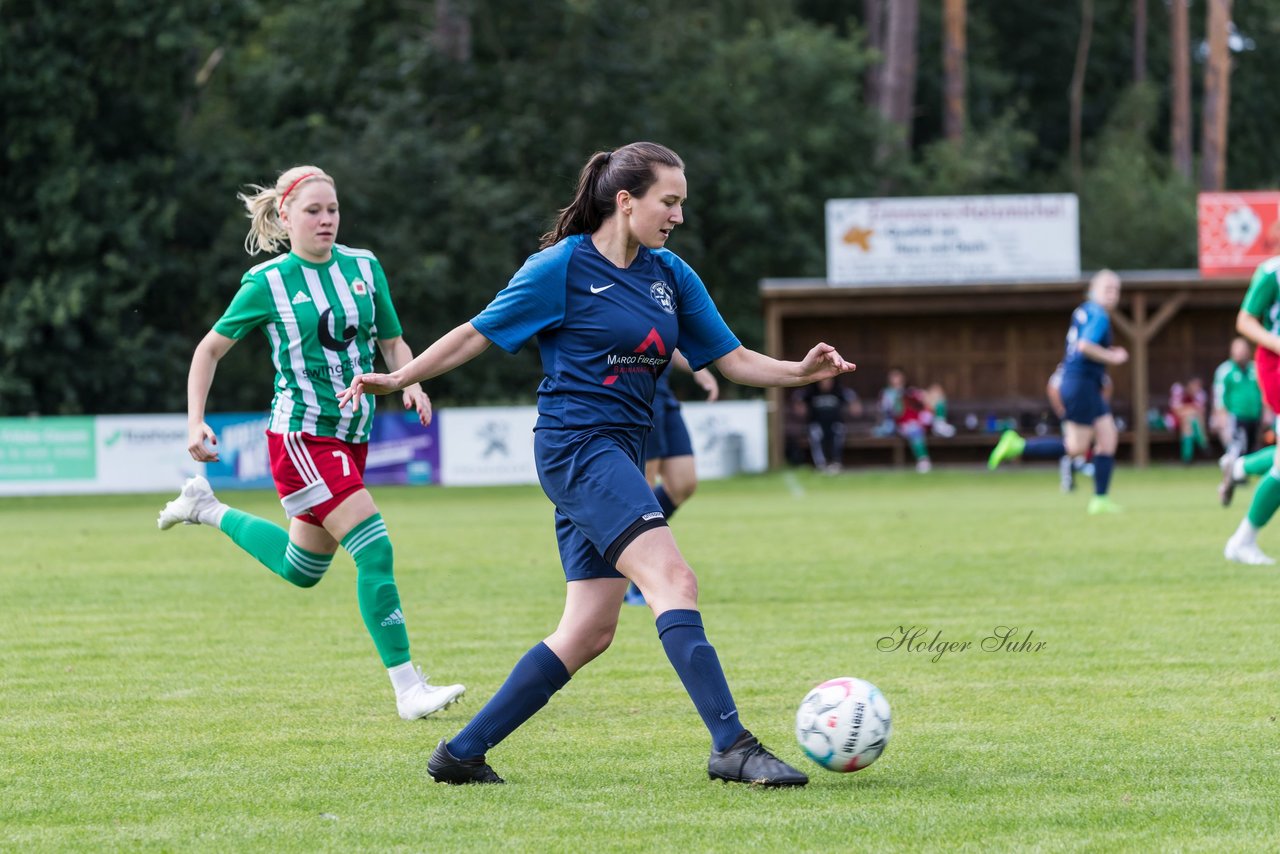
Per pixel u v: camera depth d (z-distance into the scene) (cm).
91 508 5822
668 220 1177
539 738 1361
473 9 9844
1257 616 2047
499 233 9362
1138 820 1048
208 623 2197
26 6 7725
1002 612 2133
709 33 11556
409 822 1070
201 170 8756
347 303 1556
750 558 2975
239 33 8619
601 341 1184
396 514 4778
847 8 13825
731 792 1145
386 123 9425
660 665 1773
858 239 7281
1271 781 1159
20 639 2041
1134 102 12988
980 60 13775
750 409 6931
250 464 6469
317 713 1509
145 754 1312
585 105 9869
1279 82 14838
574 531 1200
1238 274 7244
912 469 7381
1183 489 5431
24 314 7744
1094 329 3847
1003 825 1038
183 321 9000
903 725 1387
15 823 1083
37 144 7950
